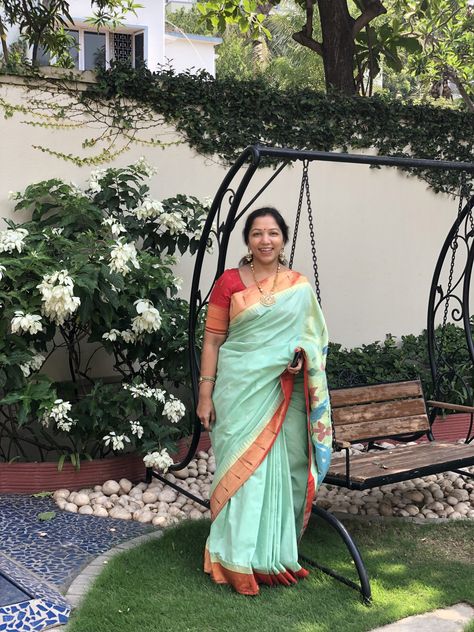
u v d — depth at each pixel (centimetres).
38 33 652
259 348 355
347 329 673
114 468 479
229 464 351
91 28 1217
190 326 444
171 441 478
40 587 337
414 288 701
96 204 528
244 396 352
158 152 575
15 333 463
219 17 883
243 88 597
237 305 358
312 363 353
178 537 400
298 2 878
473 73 1108
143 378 523
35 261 442
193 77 579
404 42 877
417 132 677
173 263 528
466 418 615
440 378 546
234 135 597
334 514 454
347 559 386
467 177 703
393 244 685
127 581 347
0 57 670
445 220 708
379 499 484
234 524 344
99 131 553
